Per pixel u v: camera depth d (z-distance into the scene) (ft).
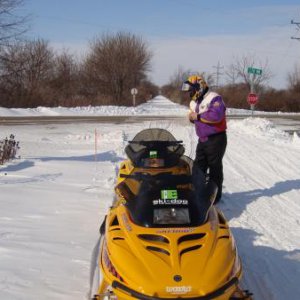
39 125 81.97
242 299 12.60
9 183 29.30
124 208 14.78
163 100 298.76
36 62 153.89
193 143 50.90
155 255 12.41
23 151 45.14
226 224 14.62
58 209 23.86
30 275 15.89
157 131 21.01
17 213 22.86
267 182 31.50
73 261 17.22
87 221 22.08
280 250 18.74
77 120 94.38
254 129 65.36
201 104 23.82
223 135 24.20
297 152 45.16
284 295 14.90
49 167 35.40
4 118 100.27
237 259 13.06
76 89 175.01
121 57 172.96
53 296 14.53
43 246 18.57
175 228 13.30
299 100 151.84
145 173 16.34
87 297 14.49
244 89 170.81
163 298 11.46
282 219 23.04
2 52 46.62
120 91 174.50
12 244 18.60
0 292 14.53
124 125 80.43
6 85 59.47
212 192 15.53
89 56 177.17
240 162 39.42
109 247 13.21
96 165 37.01
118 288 12.00
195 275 11.79
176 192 14.37
